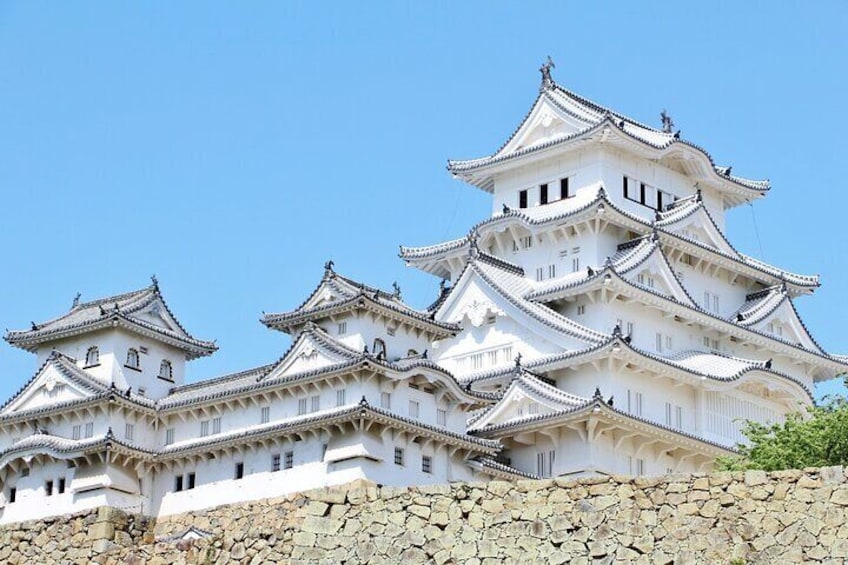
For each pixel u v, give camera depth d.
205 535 53.56
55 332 115.62
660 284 122.81
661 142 132.38
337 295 108.00
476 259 123.81
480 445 104.75
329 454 99.81
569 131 130.25
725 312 131.38
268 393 105.25
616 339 111.88
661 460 112.25
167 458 107.44
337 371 101.12
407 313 108.75
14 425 113.12
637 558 46.66
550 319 117.81
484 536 48.25
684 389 118.31
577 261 124.75
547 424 107.88
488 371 119.12
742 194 139.50
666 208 132.62
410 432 100.75
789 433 73.88
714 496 46.75
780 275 134.75
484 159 134.25
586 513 47.53
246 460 104.75
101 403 108.81
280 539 50.88
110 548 54.97
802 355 130.00
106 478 105.94
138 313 115.62
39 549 56.06
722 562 45.94
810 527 45.66
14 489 110.00
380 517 49.56
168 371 116.75
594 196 127.56
